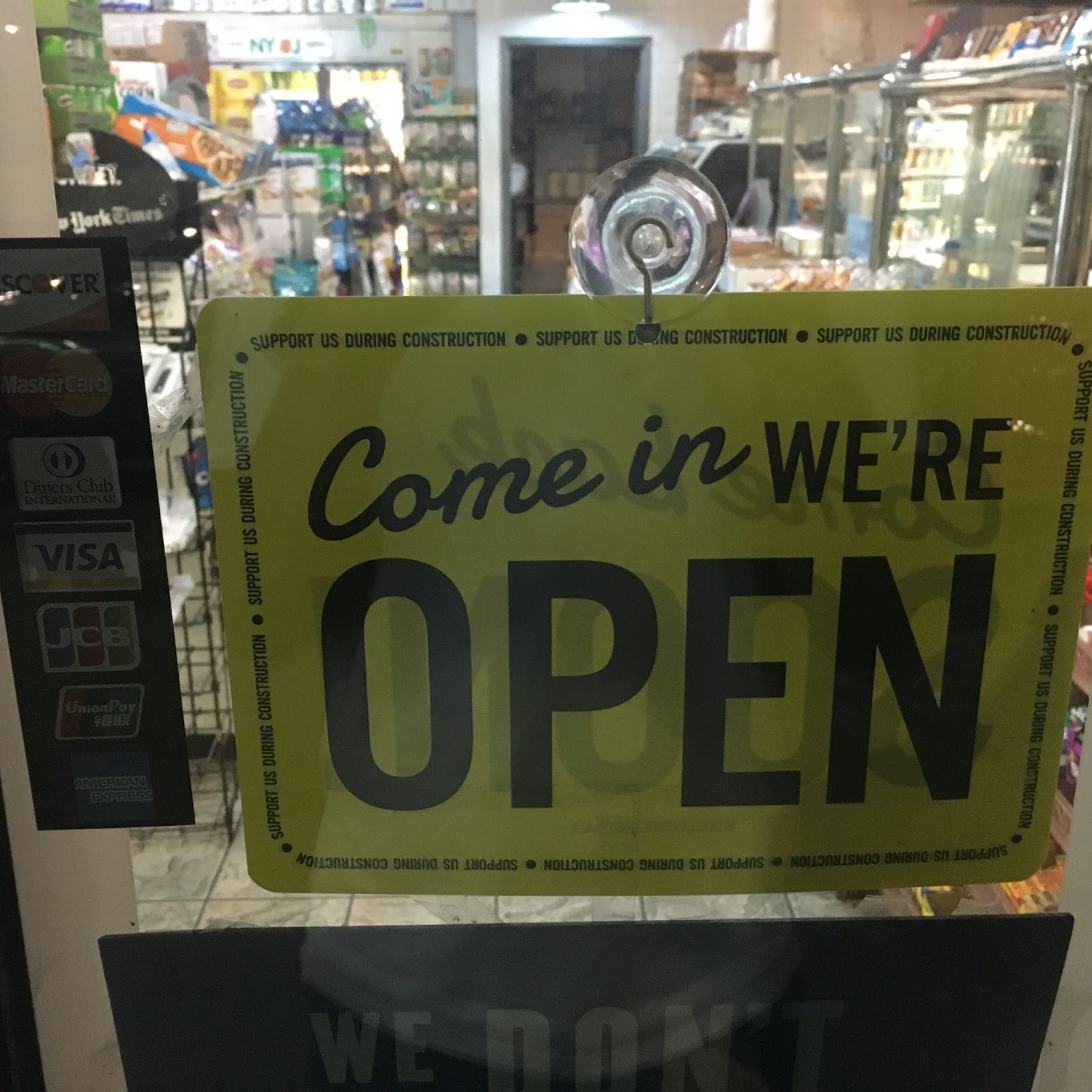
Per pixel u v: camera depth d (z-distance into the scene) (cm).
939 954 64
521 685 59
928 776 61
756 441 55
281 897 65
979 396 55
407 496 55
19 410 55
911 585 58
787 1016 65
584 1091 66
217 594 69
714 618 58
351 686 59
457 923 63
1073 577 58
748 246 123
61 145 63
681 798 61
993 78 103
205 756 69
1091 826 62
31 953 65
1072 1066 66
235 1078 66
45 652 60
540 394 54
